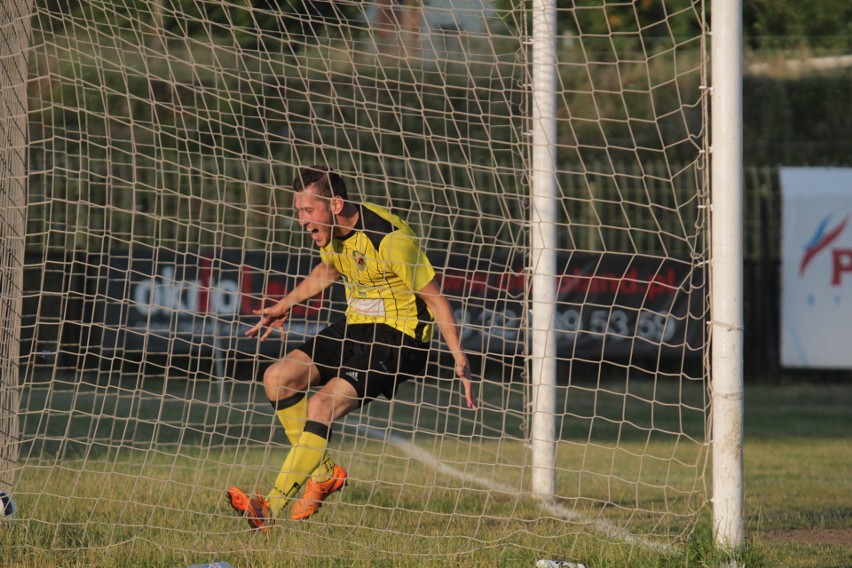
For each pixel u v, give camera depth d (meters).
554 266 21.72
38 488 20.06
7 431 17.84
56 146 46.66
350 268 16.66
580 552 15.41
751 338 52.28
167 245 45.34
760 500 23.06
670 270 46.50
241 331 43.53
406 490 22.50
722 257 14.52
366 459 27.70
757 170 52.09
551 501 21.34
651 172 50.50
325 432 16.17
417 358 16.81
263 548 15.34
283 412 17.12
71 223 45.59
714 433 14.61
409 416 38.88
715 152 14.59
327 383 16.95
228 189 47.19
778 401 49.38
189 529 16.62
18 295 17.84
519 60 22.58
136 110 47.47
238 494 15.74
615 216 49.97
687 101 59.19
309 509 16.47
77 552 14.80
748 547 14.48
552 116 21.53
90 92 46.19
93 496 19.56
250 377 44.41
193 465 25.41
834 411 46.38
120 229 46.38
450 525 18.22
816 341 49.62
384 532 16.89
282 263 44.31
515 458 29.28
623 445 34.00
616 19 57.31
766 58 69.75
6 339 17.72
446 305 16.12
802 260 49.66
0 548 14.75
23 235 17.94
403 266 16.05
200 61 48.38
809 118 64.88
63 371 43.91
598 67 59.47
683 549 14.86
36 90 42.81
